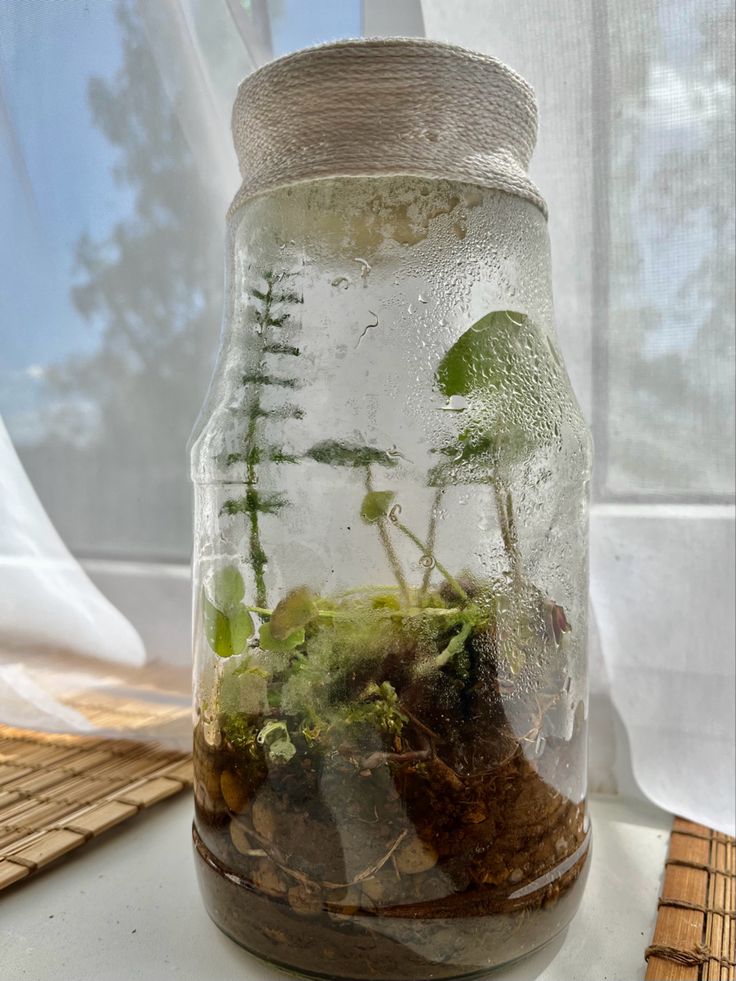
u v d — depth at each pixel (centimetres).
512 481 20
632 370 29
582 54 28
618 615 30
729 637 28
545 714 19
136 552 37
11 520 33
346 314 20
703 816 28
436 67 18
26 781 30
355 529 19
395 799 17
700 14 27
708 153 27
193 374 36
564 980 20
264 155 20
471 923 18
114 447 36
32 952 21
